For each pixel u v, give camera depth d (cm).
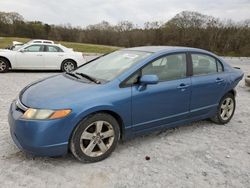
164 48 450
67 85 374
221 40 5853
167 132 478
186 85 438
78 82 384
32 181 312
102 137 361
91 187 306
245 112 640
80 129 339
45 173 329
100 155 362
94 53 3391
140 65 392
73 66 1279
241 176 346
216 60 509
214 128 512
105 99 350
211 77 483
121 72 384
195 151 408
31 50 1204
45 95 346
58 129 323
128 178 327
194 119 476
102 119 354
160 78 413
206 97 478
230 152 412
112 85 366
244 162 383
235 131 503
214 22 6022
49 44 1244
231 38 5766
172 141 440
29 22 7581
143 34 6238
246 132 501
